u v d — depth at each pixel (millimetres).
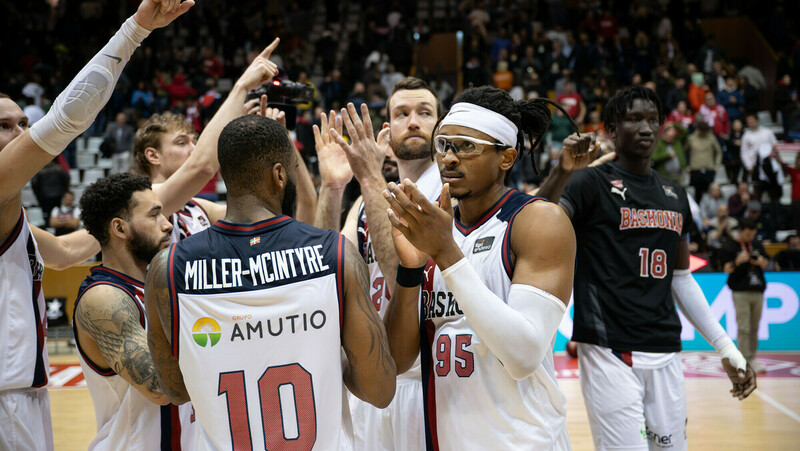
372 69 14055
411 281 1910
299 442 1667
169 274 1707
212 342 1679
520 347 1710
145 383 2043
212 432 1682
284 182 1812
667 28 15125
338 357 1706
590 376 3004
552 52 14250
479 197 1986
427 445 2043
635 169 3117
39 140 2000
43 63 14828
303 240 1729
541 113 2117
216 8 17234
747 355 7367
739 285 7379
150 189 2377
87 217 2293
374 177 2207
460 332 1963
